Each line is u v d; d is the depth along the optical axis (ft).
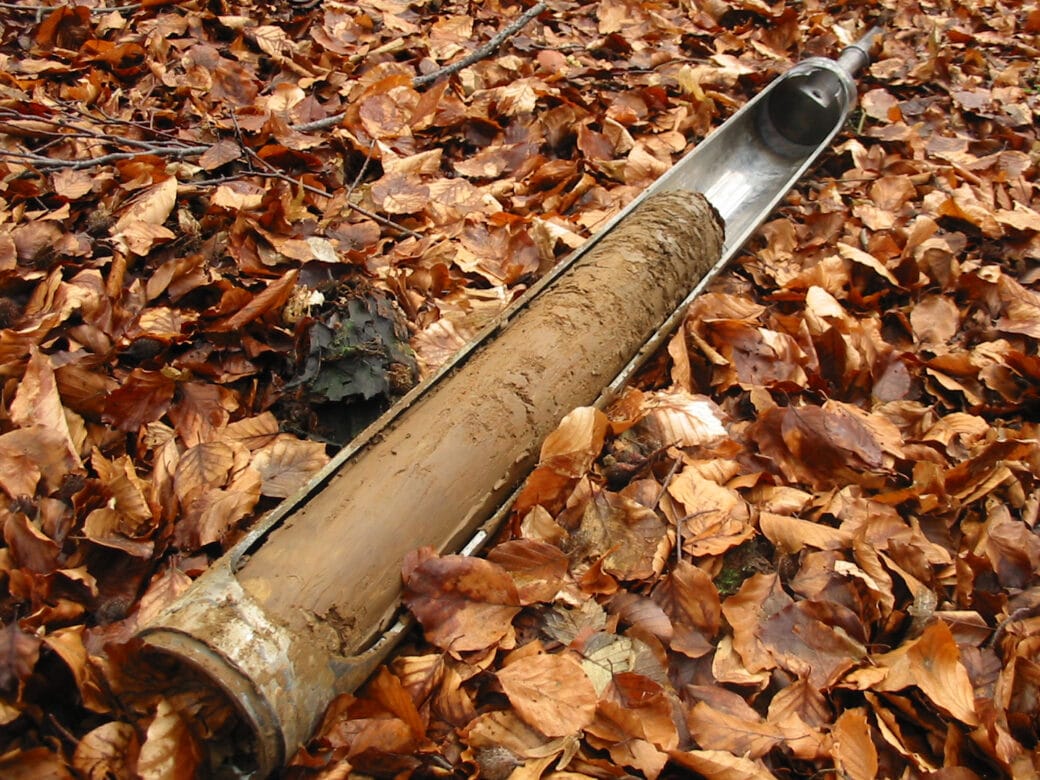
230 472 2.00
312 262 2.56
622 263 2.27
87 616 1.72
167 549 1.86
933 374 2.56
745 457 2.21
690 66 4.19
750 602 1.86
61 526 1.81
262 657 1.38
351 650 1.53
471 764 1.58
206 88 3.34
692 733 1.67
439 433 1.76
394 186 2.93
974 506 2.22
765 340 2.47
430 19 4.33
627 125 3.59
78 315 2.25
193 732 1.40
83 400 2.05
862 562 1.97
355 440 1.73
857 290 2.79
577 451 1.91
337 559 1.54
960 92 4.16
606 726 1.62
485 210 2.96
